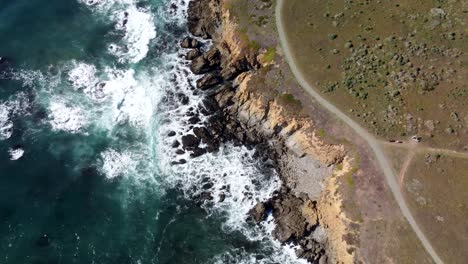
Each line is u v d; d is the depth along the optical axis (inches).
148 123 2955.2
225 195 2689.5
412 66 2901.1
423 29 3070.9
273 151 2822.3
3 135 2876.5
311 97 2856.8
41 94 3070.9
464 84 2800.2
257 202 2657.5
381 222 2425.0
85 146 2856.8
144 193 2687.0
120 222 2586.1
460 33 3024.1
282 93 2888.8
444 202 2445.9
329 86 2883.9
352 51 3024.1
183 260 2482.8
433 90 2795.3
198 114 2977.4
